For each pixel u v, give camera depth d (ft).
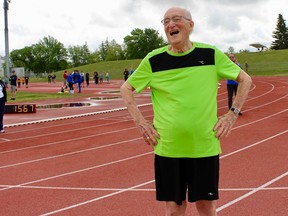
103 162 24.93
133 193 18.20
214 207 10.70
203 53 10.28
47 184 20.33
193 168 10.33
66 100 77.97
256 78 151.94
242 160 24.16
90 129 39.86
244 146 28.50
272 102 61.05
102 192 18.54
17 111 56.54
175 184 10.39
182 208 10.84
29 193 18.86
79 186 19.71
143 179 20.57
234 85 44.96
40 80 264.11
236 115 10.46
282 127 36.86
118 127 40.65
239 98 10.46
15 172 23.09
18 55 454.40
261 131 34.88
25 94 96.48
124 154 27.17
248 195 17.25
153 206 16.28
